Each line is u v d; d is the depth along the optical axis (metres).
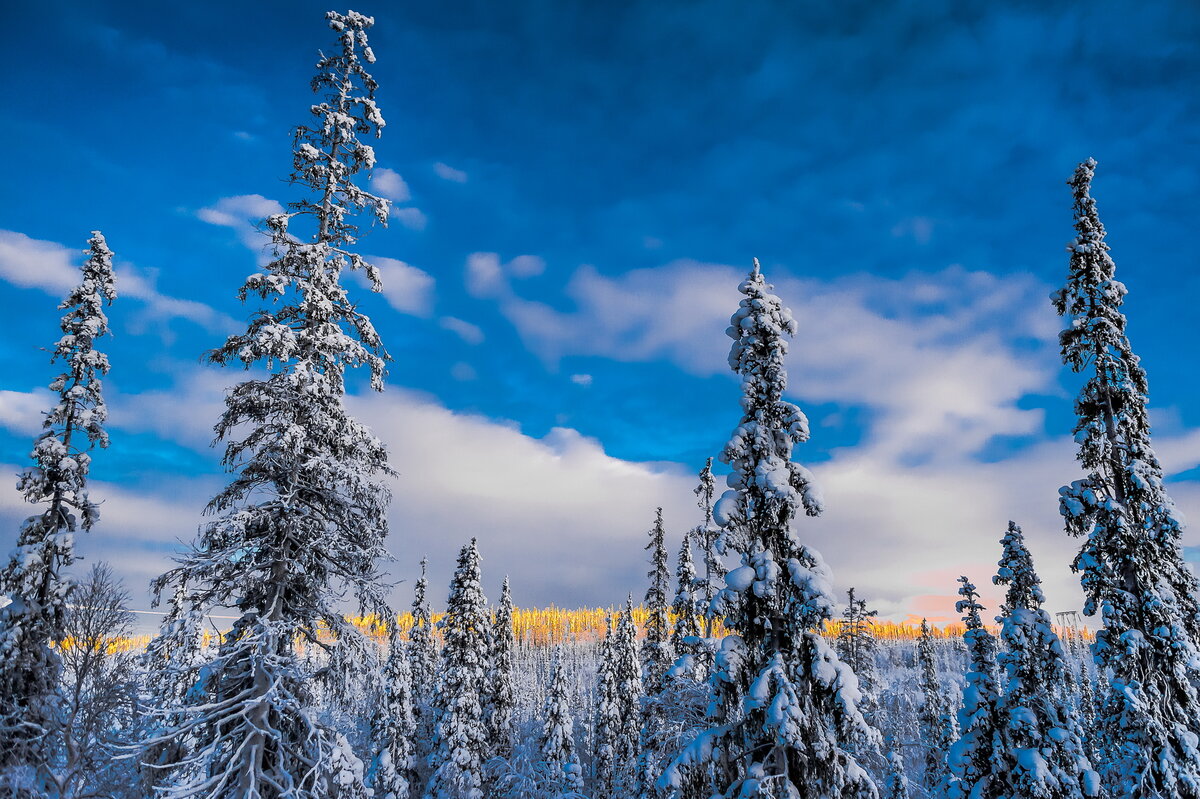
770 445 14.12
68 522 18.92
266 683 13.41
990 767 19.53
